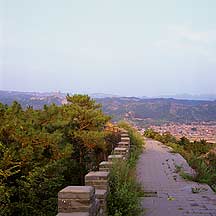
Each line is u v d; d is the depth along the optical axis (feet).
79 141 45.68
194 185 39.91
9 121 29.48
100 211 20.51
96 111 49.70
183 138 105.29
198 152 78.48
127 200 25.23
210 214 28.58
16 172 25.72
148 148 81.66
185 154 70.18
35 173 26.99
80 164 44.78
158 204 31.42
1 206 24.99
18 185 27.50
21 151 27.32
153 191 36.58
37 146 29.58
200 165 46.91
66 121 41.55
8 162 26.05
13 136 28.78
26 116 35.24
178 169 49.16
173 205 31.17
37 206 27.78
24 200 27.17
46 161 30.04
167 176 45.32
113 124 65.98
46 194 28.73
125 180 28.14
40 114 37.55
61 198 17.22
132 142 69.92
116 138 57.77
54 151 31.19
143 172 48.19
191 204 31.60
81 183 42.80
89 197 17.16
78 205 17.12
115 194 25.11
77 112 47.44
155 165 54.85
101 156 48.65
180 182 41.52
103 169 27.78
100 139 46.98
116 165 29.09
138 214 26.68
